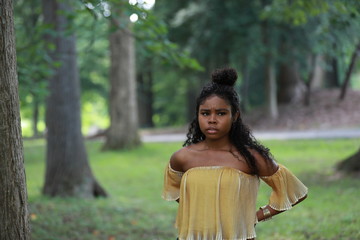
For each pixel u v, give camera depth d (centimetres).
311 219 668
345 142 1541
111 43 1817
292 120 2173
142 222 802
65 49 1053
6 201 281
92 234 690
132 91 1830
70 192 1056
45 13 1028
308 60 2192
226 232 265
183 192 274
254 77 2820
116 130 1820
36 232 644
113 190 1184
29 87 719
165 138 2117
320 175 1030
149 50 716
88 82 2866
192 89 2694
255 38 2067
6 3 280
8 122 280
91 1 557
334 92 2442
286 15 808
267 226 668
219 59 2227
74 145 1076
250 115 2370
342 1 666
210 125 269
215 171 270
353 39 1273
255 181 279
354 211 668
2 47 278
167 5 2303
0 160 278
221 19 2066
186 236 271
